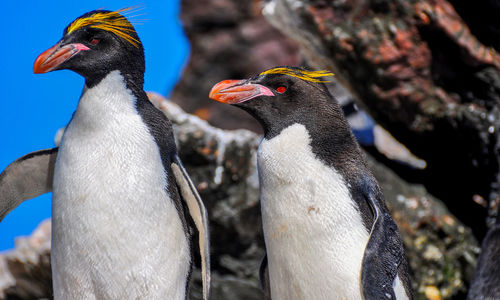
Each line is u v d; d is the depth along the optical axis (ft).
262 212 22.70
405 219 37.17
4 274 40.22
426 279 36.73
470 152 37.22
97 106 22.39
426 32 37.22
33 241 39.88
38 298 38.55
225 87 23.21
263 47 72.95
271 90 23.09
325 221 21.48
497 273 26.96
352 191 21.97
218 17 74.02
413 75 38.27
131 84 23.41
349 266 21.25
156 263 21.90
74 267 21.80
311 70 23.94
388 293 20.48
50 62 22.61
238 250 37.11
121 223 21.49
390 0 37.86
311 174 21.84
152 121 23.09
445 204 38.73
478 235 37.76
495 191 35.45
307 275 21.66
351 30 39.24
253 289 36.81
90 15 23.70
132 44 23.76
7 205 26.32
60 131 36.83
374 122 41.91
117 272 21.62
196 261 35.65
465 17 36.37
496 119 35.88
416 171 39.86
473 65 36.17
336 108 23.52
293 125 22.62
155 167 22.24
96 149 21.81
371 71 39.17
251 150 36.60
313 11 40.09
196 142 36.29
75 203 21.52
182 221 22.85
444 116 37.68
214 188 36.37
